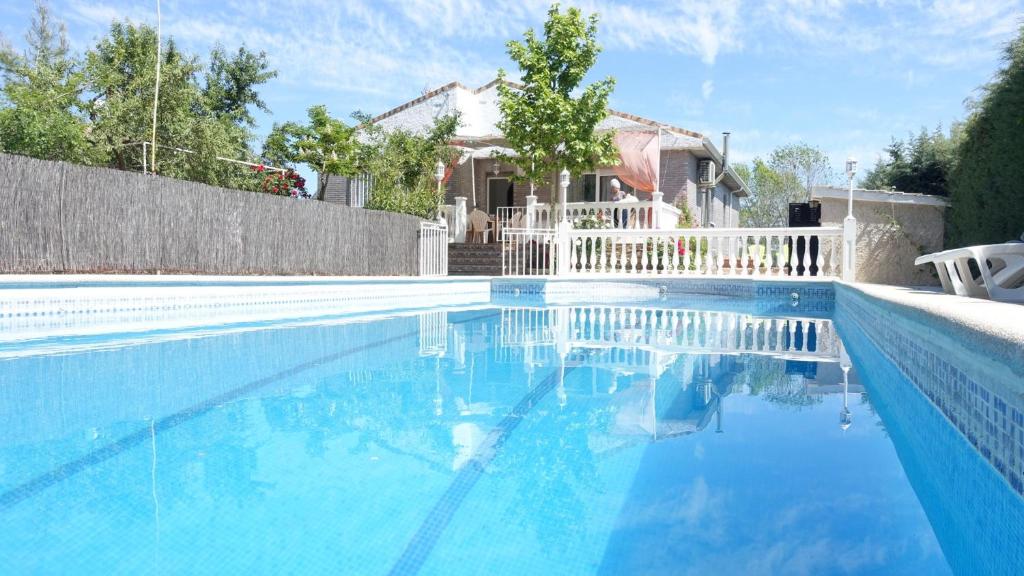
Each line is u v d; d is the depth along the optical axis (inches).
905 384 177.5
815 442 128.2
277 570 75.5
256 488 104.0
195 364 218.7
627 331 321.7
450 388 185.6
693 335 306.0
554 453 123.0
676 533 86.0
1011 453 86.3
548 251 679.7
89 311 306.7
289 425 144.2
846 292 387.2
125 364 214.7
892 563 75.8
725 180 1122.0
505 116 713.6
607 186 849.5
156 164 666.8
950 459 117.3
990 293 282.7
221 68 1221.7
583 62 705.6
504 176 892.6
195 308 356.5
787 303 504.4
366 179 848.3
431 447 127.6
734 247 550.0
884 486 102.7
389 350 255.9
